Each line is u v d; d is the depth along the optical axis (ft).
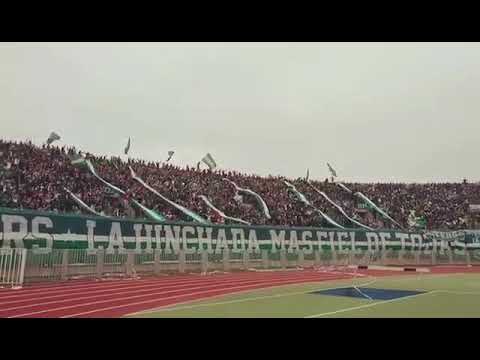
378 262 118.93
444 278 79.56
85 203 92.38
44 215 70.85
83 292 50.19
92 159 106.42
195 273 84.94
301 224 124.98
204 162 130.21
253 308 39.45
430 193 153.69
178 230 91.56
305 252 108.06
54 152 98.73
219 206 116.57
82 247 75.15
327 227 124.47
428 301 45.11
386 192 152.35
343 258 113.91
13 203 81.87
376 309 39.32
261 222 118.83
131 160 118.01
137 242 84.17
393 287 60.39
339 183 149.48
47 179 90.63
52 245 71.15
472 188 152.56
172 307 39.81
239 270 94.99
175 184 115.96
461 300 46.06
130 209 96.58
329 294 50.90
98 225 78.33
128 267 73.61
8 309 37.55
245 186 129.39
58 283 60.29
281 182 138.10
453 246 130.62
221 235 99.45
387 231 126.41
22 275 55.57
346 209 140.15
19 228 67.56
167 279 70.54
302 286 61.11
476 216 145.38
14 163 89.25
